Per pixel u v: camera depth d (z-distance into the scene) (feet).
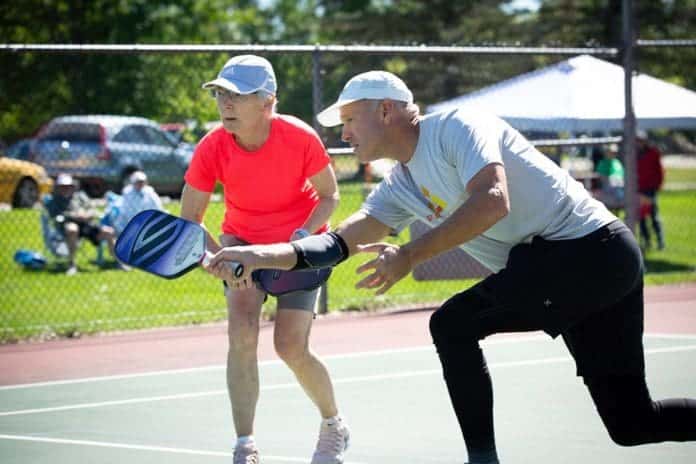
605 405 25.79
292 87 72.43
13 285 80.48
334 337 57.88
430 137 25.11
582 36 213.87
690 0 207.62
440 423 36.83
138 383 46.19
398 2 244.63
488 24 231.71
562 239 25.09
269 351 53.16
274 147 30.55
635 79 83.92
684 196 164.25
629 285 25.04
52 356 54.19
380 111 25.29
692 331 56.29
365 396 41.75
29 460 32.96
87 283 81.61
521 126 85.10
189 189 31.55
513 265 25.26
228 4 272.92
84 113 71.00
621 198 94.89
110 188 99.86
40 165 103.65
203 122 70.79
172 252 21.72
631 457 31.32
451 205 25.67
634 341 25.50
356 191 83.10
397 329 60.44
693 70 124.36
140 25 173.17
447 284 80.48
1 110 69.41
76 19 145.48
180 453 33.58
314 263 23.79
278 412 39.27
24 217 106.32
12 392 44.86
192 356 53.21
